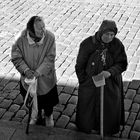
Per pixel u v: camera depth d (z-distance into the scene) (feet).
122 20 29.81
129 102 21.15
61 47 26.61
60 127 19.74
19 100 21.81
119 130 18.78
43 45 16.87
